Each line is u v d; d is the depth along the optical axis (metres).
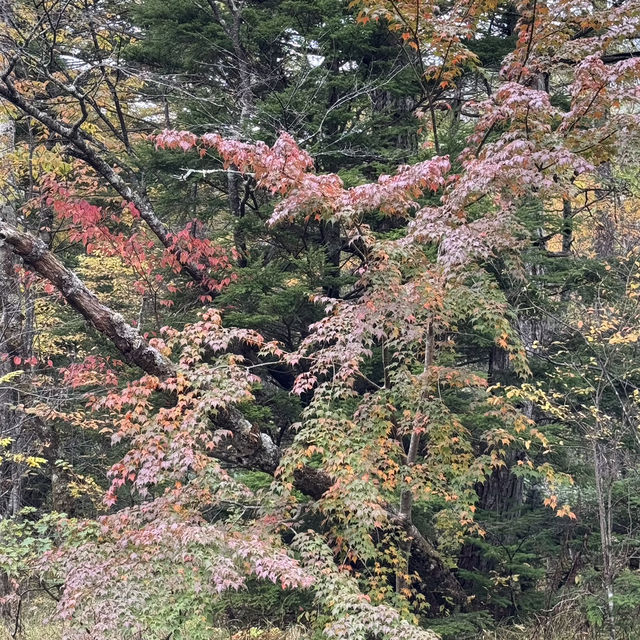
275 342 7.18
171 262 9.78
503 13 10.95
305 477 8.16
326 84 11.08
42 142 11.95
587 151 6.52
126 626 5.53
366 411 7.82
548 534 10.47
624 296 8.55
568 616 8.77
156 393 9.69
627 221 11.41
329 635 5.98
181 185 11.66
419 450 10.42
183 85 11.46
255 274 10.05
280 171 6.34
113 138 13.69
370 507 6.94
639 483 8.98
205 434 6.62
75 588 5.66
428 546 9.02
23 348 9.72
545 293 10.83
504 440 7.61
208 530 6.06
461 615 9.05
